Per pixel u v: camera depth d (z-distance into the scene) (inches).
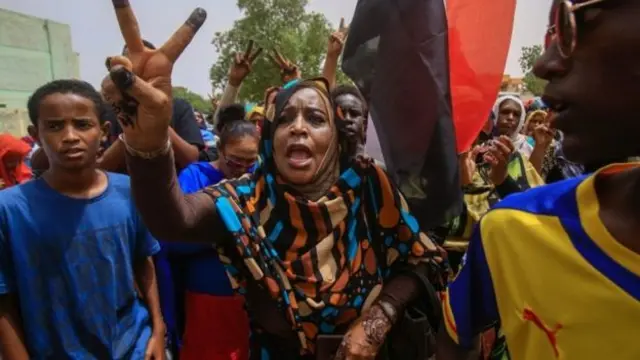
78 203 82.5
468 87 82.0
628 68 31.3
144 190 57.4
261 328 71.5
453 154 72.3
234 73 164.4
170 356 103.1
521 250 41.1
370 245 71.4
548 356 40.1
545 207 40.9
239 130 109.2
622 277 35.5
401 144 74.4
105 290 82.5
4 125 743.7
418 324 70.8
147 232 89.6
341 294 67.3
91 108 82.8
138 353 86.2
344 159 75.3
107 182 87.8
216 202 65.5
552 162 156.1
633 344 35.4
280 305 66.6
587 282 37.0
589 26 32.2
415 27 72.8
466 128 82.5
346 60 77.9
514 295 42.2
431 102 72.3
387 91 74.6
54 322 79.6
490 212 45.1
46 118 80.6
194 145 140.6
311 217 68.2
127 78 50.7
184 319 106.7
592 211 37.6
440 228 119.6
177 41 54.2
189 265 102.3
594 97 32.8
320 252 67.3
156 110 53.0
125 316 85.7
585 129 34.2
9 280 79.5
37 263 79.1
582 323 37.3
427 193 74.1
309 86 72.0
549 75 36.2
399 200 71.9
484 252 45.0
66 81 83.3
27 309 79.1
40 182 83.3
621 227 35.9
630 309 35.1
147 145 55.0
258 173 71.9
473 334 49.2
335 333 68.7
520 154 130.1
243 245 65.2
